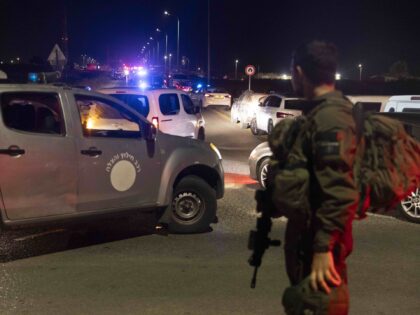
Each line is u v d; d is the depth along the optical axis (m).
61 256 6.58
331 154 2.41
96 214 6.61
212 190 7.63
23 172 6.04
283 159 2.69
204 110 36.25
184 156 7.36
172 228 7.54
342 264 2.68
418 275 5.89
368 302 5.14
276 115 19.62
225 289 5.47
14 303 5.13
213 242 7.15
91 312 4.92
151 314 4.88
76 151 6.37
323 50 2.63
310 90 2.68
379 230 7.79
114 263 6.30
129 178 6.85
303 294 2.60
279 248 6.86
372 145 2.62
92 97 6.66
